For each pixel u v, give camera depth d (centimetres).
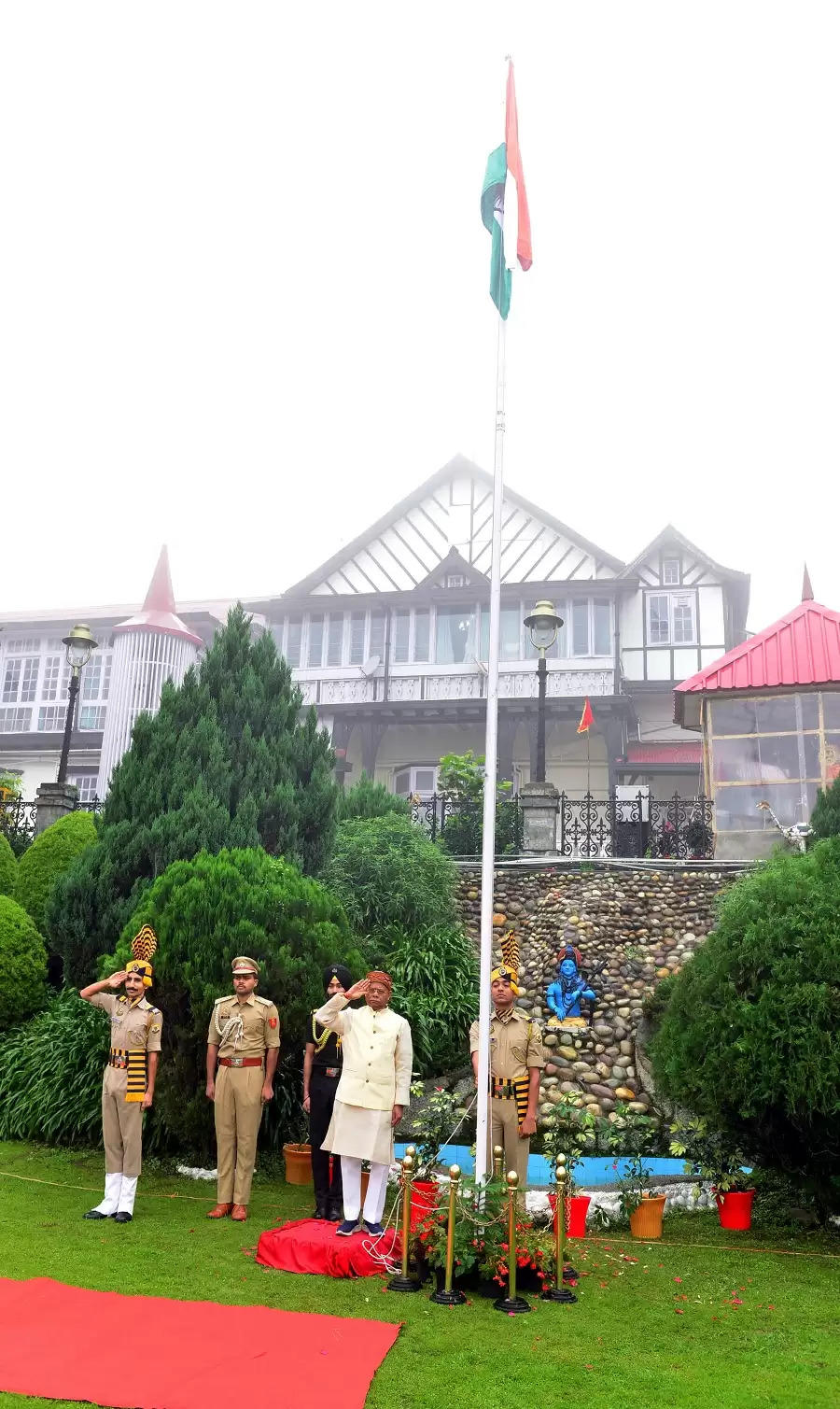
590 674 2658
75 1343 384
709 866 1183
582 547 2759
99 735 2972
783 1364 397
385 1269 497
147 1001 681
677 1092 655
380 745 2902
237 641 1138
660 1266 536
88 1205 617
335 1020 557
